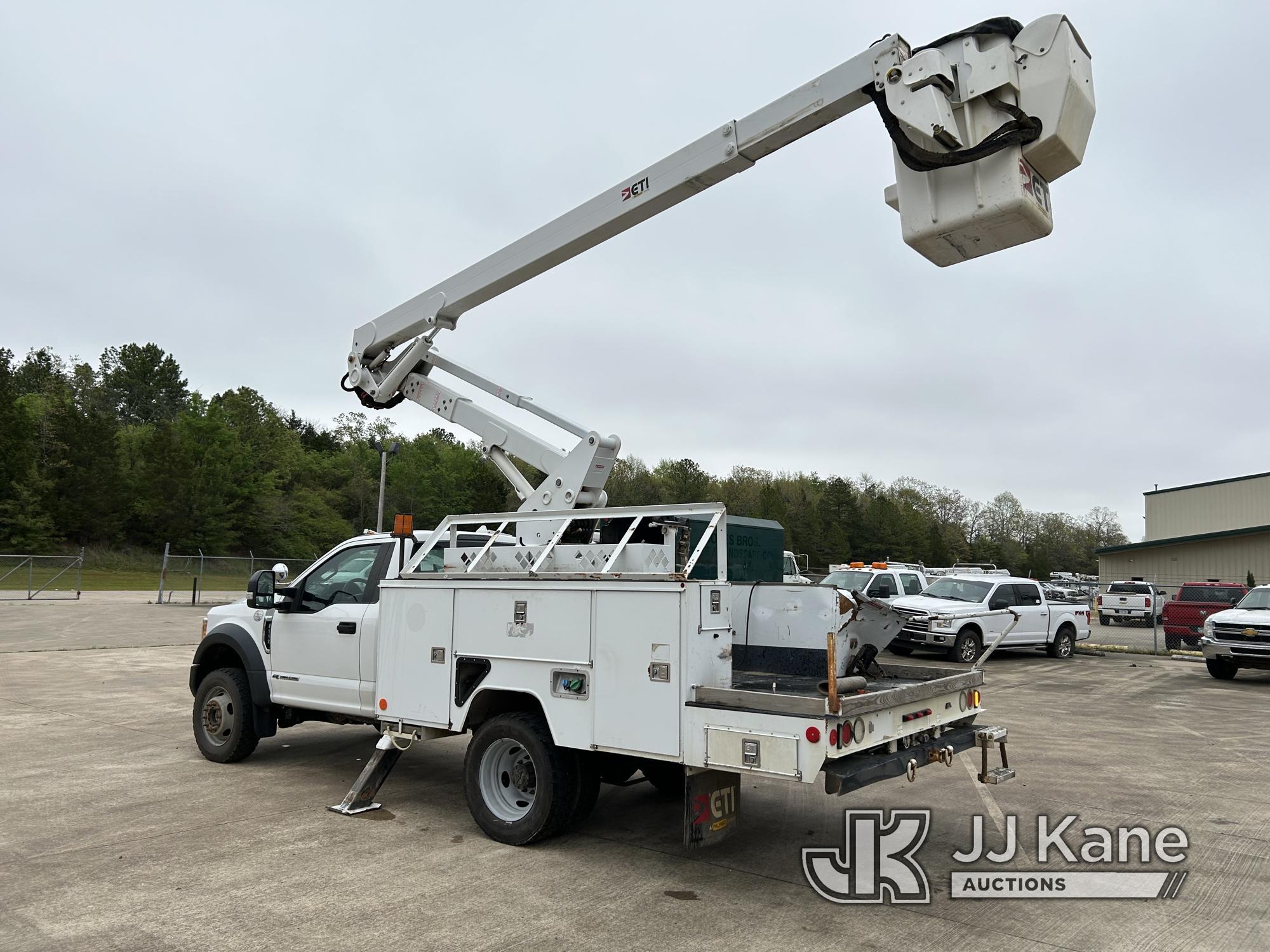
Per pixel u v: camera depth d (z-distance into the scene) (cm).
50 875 486
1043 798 688
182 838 556
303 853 527
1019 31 479
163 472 6600
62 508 6041
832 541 7256
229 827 580
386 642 616
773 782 744
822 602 570
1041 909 457
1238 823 627
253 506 7100
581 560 545
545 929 416
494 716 566
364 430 10919
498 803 560
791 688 521
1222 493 4453
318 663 696
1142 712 1172
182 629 2217
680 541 542
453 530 634
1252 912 457
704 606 476
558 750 527
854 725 442
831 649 425
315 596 723
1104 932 428
